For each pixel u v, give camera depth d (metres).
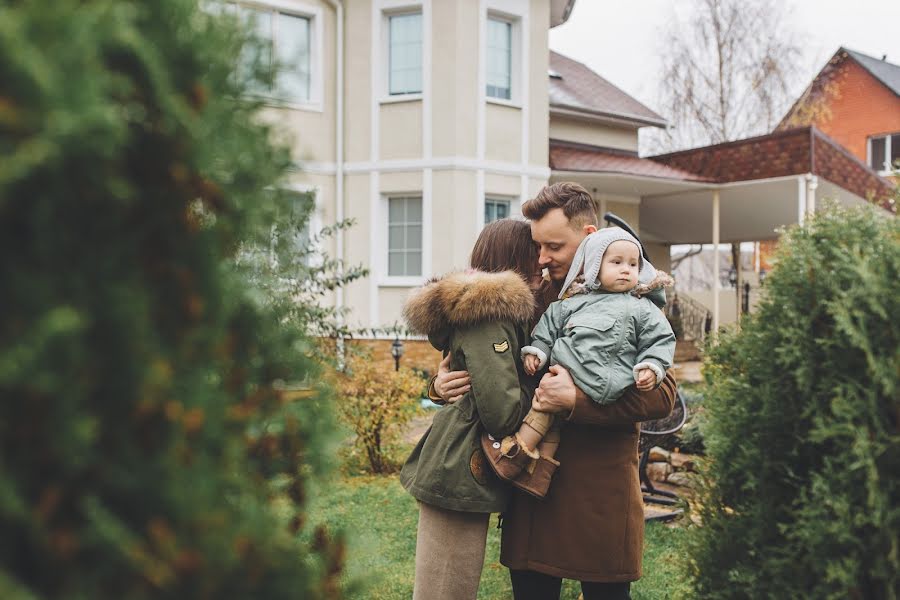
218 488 0.97
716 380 2.46
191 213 0.99
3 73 0.74
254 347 1.08
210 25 0.98
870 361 2.01
